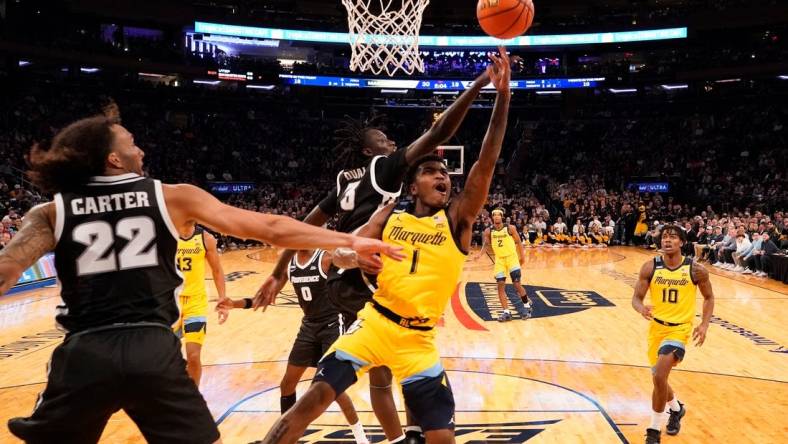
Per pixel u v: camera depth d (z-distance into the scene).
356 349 3.21
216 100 33.28
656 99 35.34
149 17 31.44
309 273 4.71
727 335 9.32
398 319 3.22
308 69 34.00
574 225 25.72
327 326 4.71
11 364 7.88
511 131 37.12
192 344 5.48
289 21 33.09
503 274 10.47
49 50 27.86
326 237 2.43
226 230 2.36
